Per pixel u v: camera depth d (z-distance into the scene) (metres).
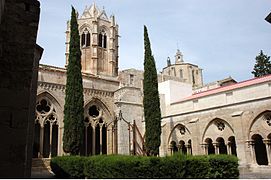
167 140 38.88
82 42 60.47
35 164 31.05
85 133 38.12
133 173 15.23
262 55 59.72
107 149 39.41
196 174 15.64
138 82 51.09
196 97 36.47
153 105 30.03
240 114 30.28
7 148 10.25
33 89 17.52
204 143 33.88
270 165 26.91
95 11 61.62
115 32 65.38
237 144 30.09
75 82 29.75
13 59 11.34
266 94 28.69
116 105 40.03
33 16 12.13
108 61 61.12
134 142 37.53
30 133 16.47
